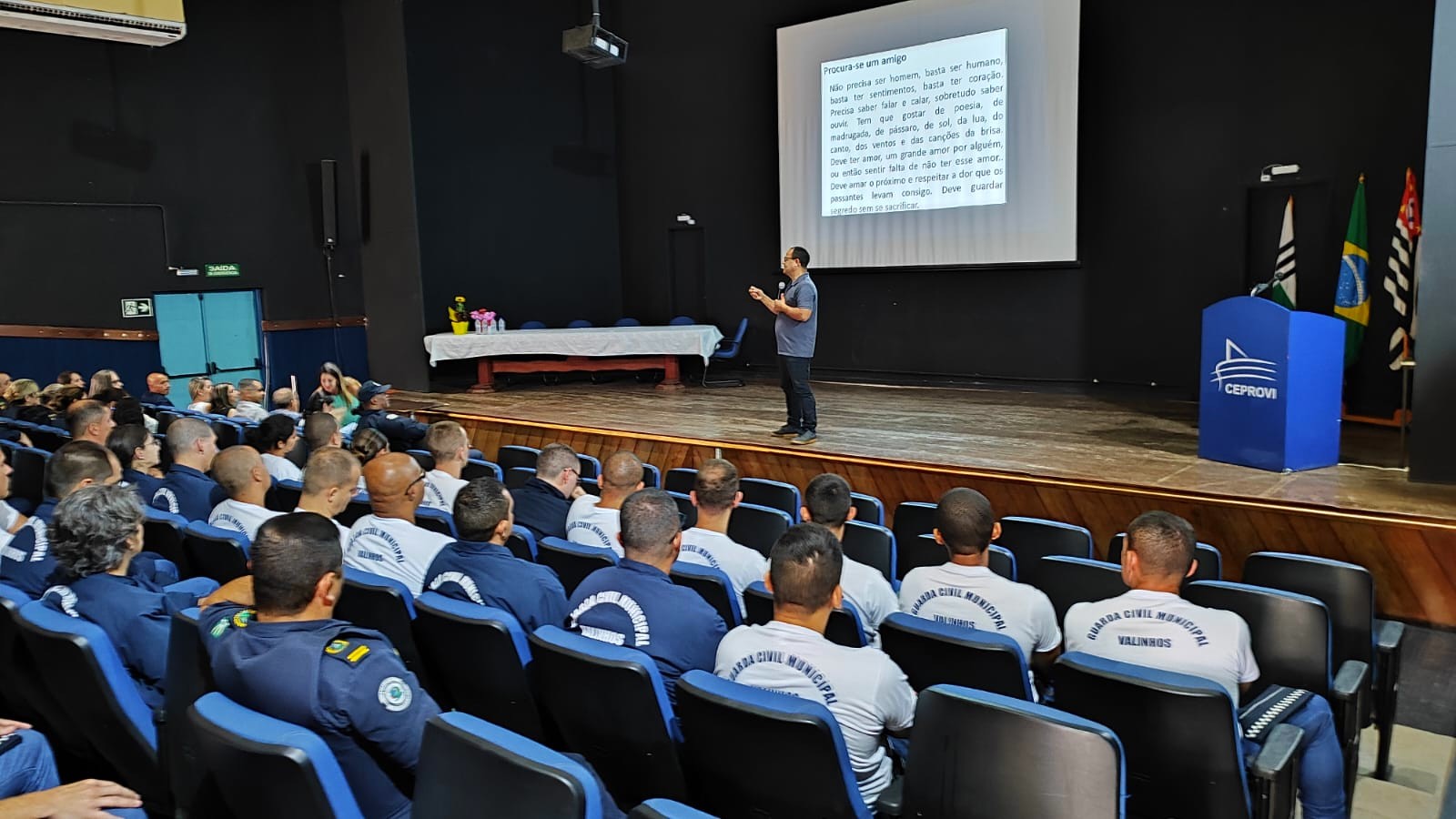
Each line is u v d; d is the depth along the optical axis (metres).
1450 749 3.14
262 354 10.43
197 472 4.05
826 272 10.35
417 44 10.07
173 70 9.73
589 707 2.05
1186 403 8.05
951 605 2.59
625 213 11.86
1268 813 1.90
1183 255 8.18
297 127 10.52
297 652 1.78
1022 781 1.67
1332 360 5.09
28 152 9.02
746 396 9.18
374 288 10.83
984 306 9.35
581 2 11.43
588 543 3.42
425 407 8.84
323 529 1.88
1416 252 6.72
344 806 1.48
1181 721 1.87
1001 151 8.86
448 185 10.43
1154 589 2.36
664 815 1.32
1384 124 7.05
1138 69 8.28
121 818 1.73
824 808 1.78
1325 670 2.49
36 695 2.31
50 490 3.34
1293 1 7.42
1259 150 7.68
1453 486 4.65
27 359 9.11
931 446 6.18
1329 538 4.33
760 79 10.58
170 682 2.13
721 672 2.10
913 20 9.23
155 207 9.70
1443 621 4.09
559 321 11.43
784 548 2.03
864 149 9.69
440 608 2.28
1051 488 5.11
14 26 7.84
